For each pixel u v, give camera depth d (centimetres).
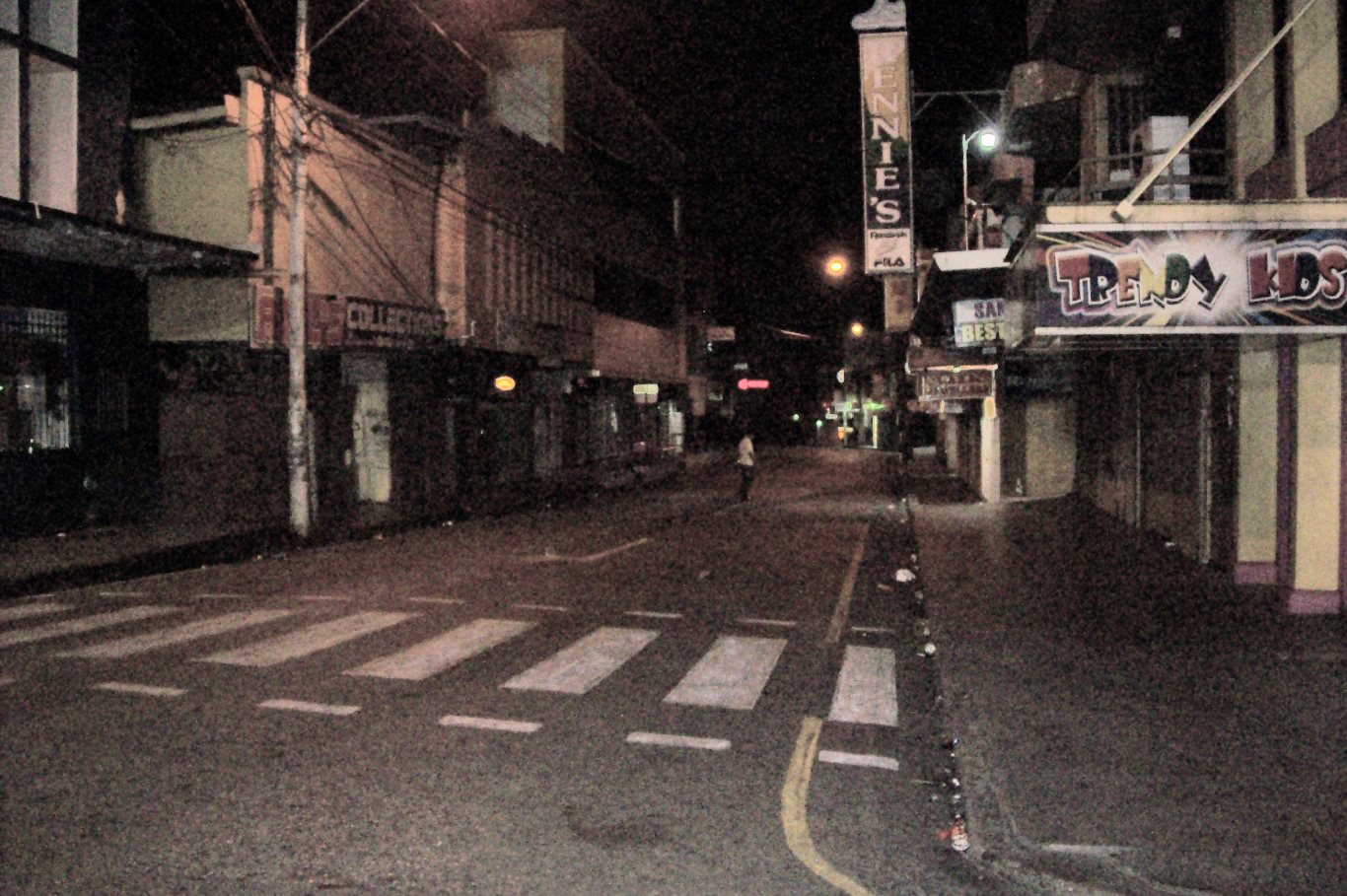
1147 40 1474
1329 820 529
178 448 1942
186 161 1972
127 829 511
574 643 967
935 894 466
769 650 962
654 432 4838
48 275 1723
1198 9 1338
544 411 3541
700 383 6262
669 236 4950
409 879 461
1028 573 1368
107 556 1544
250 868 468
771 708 763
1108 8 1353
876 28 2178
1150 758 621
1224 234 881
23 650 903
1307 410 1030
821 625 1095
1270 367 1202
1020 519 2078
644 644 972
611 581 1370
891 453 6219
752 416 8994
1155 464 1653
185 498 1944
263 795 558
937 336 2625
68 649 908
